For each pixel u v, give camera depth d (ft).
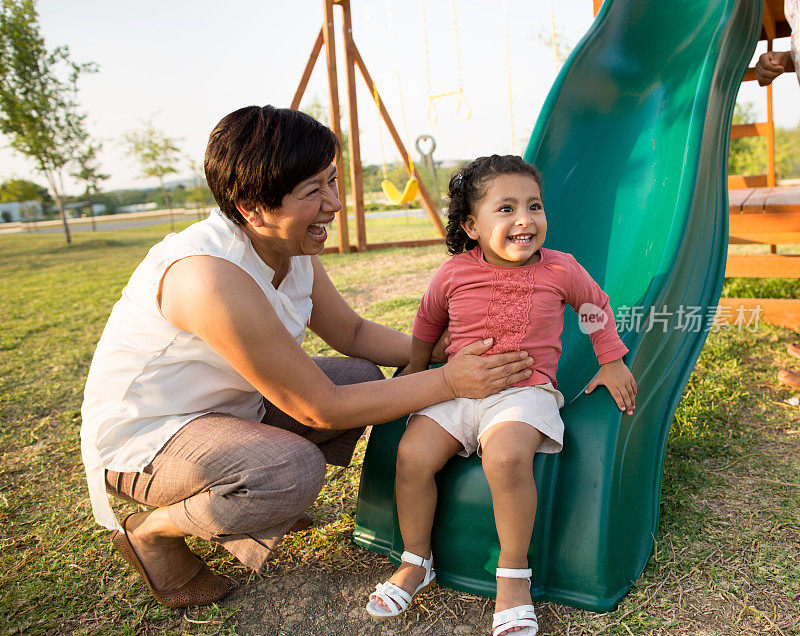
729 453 7.70
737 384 9.77
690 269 7.13
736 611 5.09
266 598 5.71
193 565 5.74
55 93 49.14
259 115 4.74
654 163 8.33
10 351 15.05
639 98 8.97
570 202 8.39
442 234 29.27
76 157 50.11
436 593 5.56
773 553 5.77
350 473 7.95
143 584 6.01
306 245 5.16
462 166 6.02
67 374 12.94
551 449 5.33
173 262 4.94
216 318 4.75
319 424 5.23
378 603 5.11
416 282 19.80
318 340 13.67
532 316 5.52
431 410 5.50
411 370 6.50
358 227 27.99
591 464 5.33
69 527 7.16
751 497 6.73
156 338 5.12
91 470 5.50
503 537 4.95
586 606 5.19
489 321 5.59
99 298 21.74
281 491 4.92
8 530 7.18
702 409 8.80
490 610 5.31
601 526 5.22
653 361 6.28
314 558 6.26
